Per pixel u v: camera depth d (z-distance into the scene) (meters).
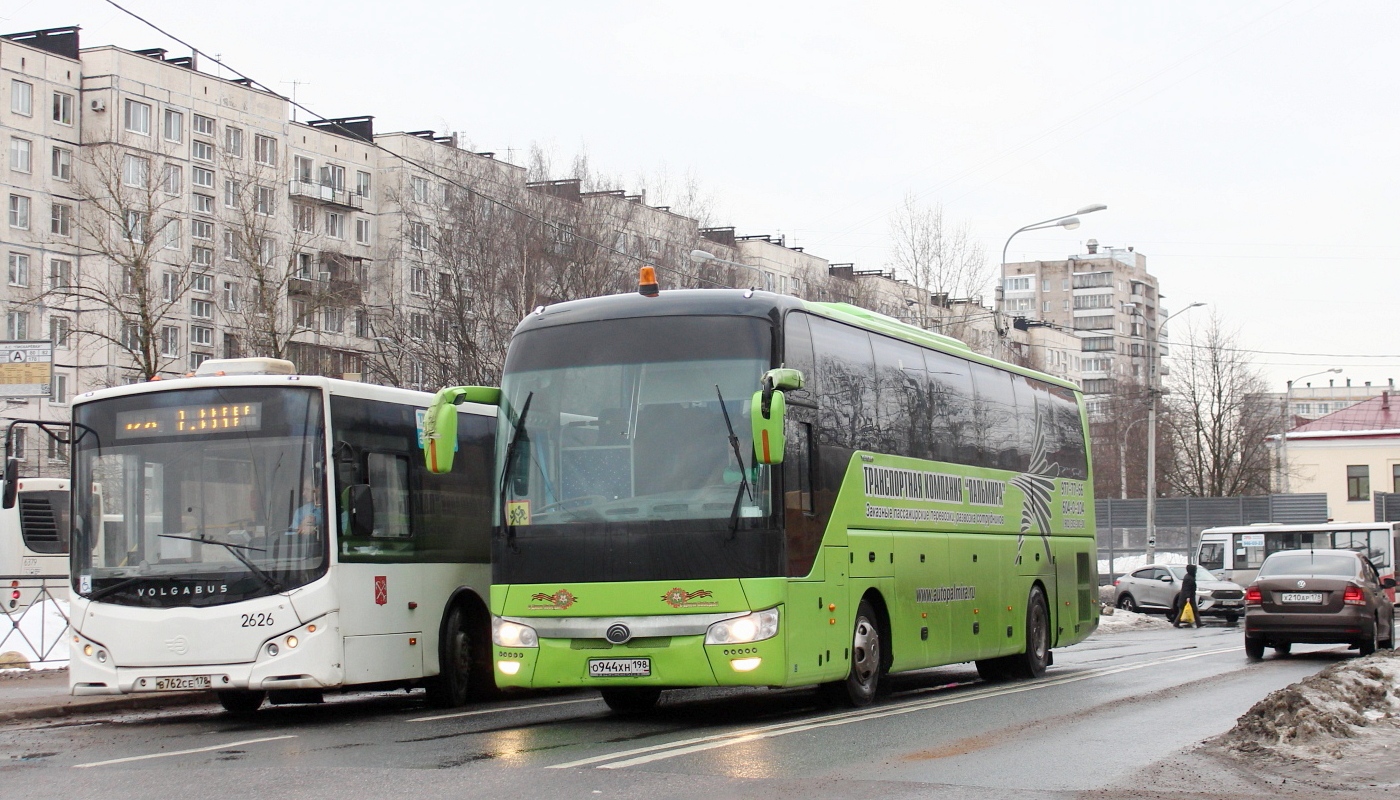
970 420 18.34
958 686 18.39
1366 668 15.37
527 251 49.91
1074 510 22.02
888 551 15.42
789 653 12.84
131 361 67.50
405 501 15.59
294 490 14.19
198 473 14.34
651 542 12.80
